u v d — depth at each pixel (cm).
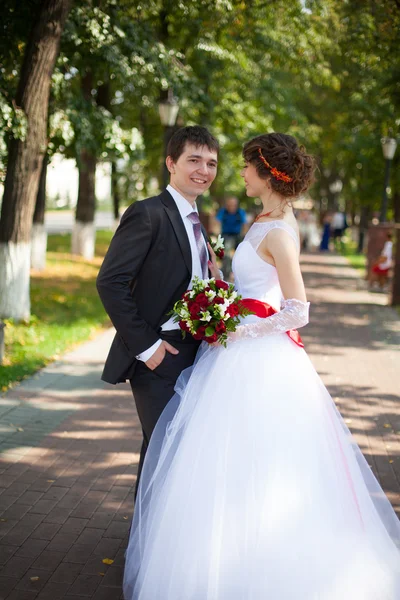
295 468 294
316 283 1667
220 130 1972
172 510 297
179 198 341
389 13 991
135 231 324
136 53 1031
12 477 463
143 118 2038
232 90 1858
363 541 298
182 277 334
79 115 1073
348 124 2127
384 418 618
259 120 2020
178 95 1234
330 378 760
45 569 349
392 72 1241
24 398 639
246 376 310
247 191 330
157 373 333
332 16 1252
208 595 277
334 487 300
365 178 2364
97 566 353
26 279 920
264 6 1175
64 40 952
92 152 1211
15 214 894
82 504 426
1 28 897
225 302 305
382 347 935
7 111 817
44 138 878
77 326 968
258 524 285
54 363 774
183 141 336
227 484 292
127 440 542
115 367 337
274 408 304
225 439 300
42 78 844
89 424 577
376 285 1667
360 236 2778
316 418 311
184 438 308
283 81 2072
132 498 437
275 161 312
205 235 362
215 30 1234
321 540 285
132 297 337
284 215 320
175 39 1350
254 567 279
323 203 4350
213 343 319
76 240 1859
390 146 1722
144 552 304
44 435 546
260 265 319
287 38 1392
